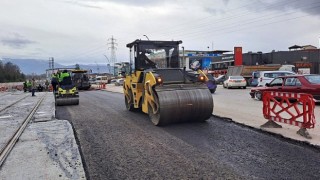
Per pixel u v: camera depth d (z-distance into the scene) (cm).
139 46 1194
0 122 1188
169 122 966
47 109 1598
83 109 1559
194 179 504
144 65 1203
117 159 630
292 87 1440
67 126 1015
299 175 507
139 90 1155
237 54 5388
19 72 10525
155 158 626
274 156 612
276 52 5681
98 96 2592
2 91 4625
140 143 755
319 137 738
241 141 741
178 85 980
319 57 5447
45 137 851
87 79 4231
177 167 566
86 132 916
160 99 934
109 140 800
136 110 1366
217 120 1045
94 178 527
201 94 973
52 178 527
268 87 1616
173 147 706
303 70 4416
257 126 897
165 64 1229
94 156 657
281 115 1038
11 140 836
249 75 3806
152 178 516
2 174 556
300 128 774
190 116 977
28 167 590
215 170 542
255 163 573
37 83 4966
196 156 629
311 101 744
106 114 1308
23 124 1114
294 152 635
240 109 1293
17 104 2016
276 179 492
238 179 497
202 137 796
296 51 5553
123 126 994
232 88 3019
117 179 519
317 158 592
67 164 600
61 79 1836
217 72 5425
